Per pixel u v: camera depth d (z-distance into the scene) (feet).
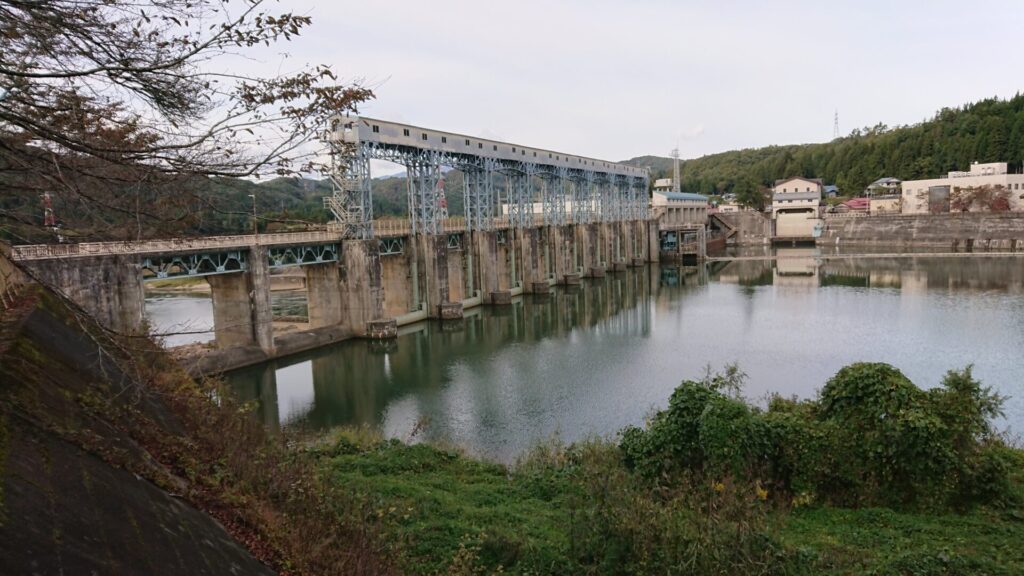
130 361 37.42
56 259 107.34
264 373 145.18
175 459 36.78
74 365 38.88
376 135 185.88
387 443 73.20
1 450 22.11
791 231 509.35
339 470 61.05
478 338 184.55
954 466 49.67
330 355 164.14
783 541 40.60
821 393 63.05
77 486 24.02
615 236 383.45
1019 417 102.47
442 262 219.20
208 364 137.08
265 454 45.50
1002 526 45.78
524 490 56.80
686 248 406.00
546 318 219.41
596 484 43.65
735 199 606.14
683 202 514.27
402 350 169.07
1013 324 174.50
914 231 413.39
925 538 44.21
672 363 145.89
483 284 255.29
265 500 38.34
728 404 54.60
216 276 155.63
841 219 471.62
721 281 304.09
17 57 23.75
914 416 50.60
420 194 217.36
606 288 299.79
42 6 22.07
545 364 148.36
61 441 26.53
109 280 116.67
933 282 261.65
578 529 41.11
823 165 648.38
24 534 19.06
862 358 145.18
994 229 378.12
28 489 21.29
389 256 225.56
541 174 310.24
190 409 50.47
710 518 37.96
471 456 81.61
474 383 133.18
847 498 52.08
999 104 541.75
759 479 47.44
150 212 27.25
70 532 21.12
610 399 118.73
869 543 43.57
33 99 24.67
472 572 38.45
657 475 53.01
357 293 180.96
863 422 53.26
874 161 561.84
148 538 24.79
